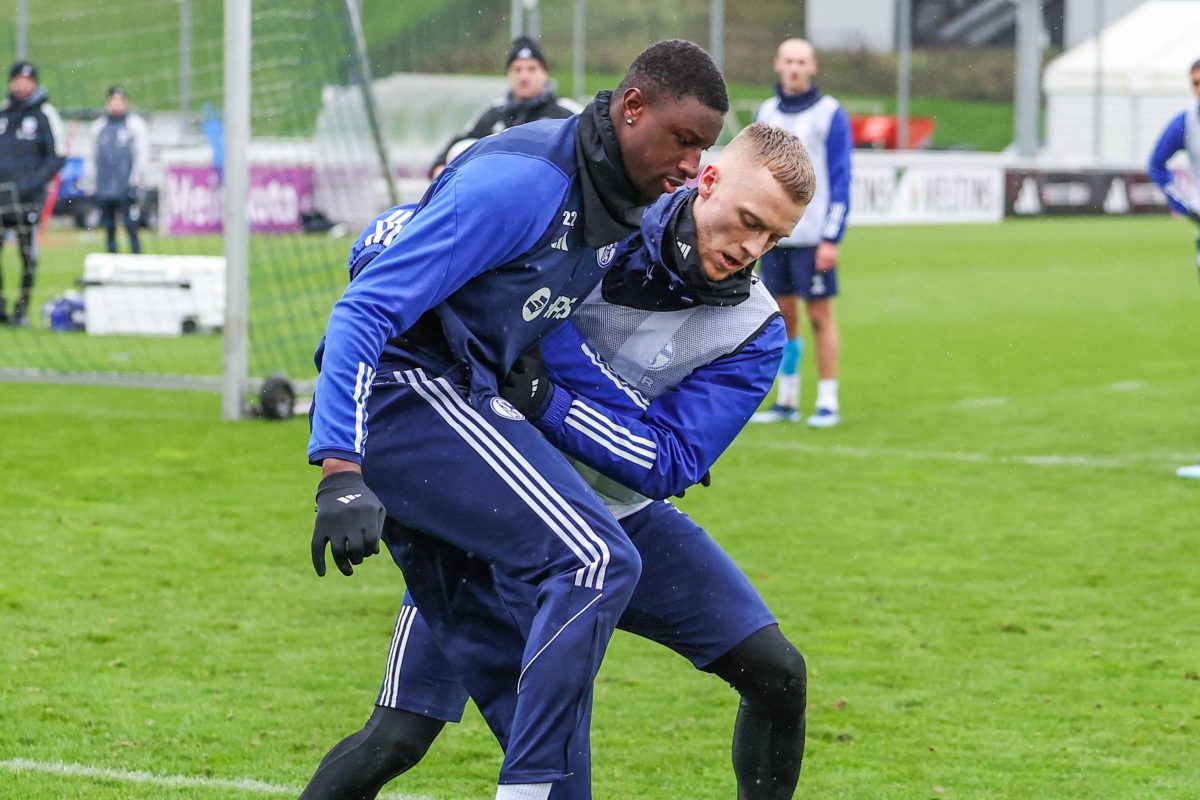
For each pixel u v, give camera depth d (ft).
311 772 15.93
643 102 11.41
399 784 15.80
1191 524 28.60
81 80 87.10
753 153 11.93
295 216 50.98
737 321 12.84
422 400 11.86
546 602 11.58
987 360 52.70
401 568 12.53
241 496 29.94
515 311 11.79
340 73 44.47
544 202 11.38
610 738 17.30
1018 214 120.67
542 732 11.38
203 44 71.56
